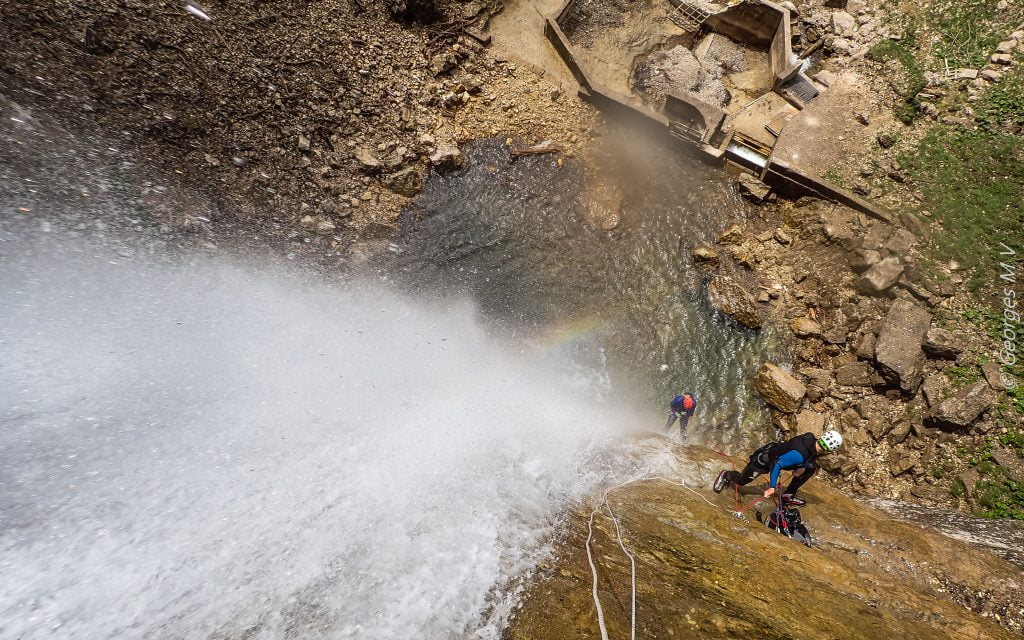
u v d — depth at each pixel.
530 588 4.43
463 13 14.48
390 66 13.23
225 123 10.74
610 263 11.53
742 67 14.69
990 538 6.68
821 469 8.70
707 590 4.57
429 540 4.83
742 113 13.52
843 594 4.90
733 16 14.83
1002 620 5.12
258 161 10.80
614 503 5.96
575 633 3.99
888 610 4.80
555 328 10.55
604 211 12.22
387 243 11.24
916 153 11.73
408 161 12.26
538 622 4.09
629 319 10.77
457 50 13.98
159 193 9.00
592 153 13.09
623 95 13.63
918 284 9.85
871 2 14.46
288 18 12.59
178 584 3.92
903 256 10.12
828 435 5.75
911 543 6.02
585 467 6.74
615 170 12.80
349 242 10.90
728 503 6.45
